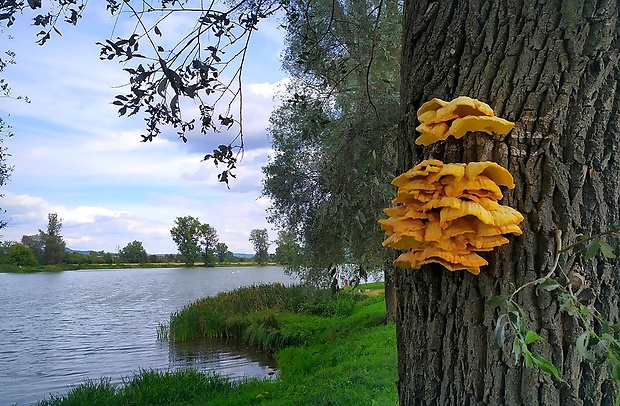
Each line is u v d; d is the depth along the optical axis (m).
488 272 1.54
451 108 1.51
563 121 1.50
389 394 6.24
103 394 8.93
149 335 18.73
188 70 2.72
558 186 1.49
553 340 1.46
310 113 6.49
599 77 1.48
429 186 1.49
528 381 1.47
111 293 39.72
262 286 20.86
